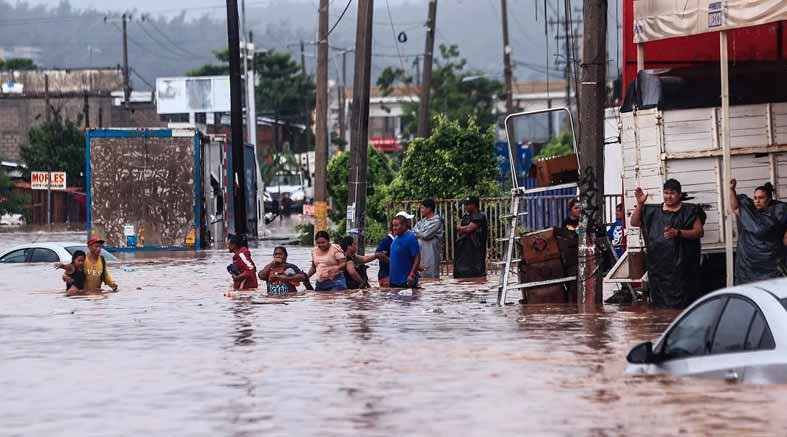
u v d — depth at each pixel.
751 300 19.48
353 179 62.16
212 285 52.91
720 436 16.86
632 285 40.56
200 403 21.64
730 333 19.72
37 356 29.05
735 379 19.05
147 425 19.72
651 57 51.84
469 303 41.34
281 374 24.83
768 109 38.22
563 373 23.64
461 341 29.73
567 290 40.81
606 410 19.36
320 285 46.91
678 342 21.11
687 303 37.72
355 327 33.81
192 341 31.41
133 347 30.42
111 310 41.12
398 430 18.61
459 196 76.62
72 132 182.88
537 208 58.91
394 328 33.31
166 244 88.12
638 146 39.19
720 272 39.06
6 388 24.00
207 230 91.25
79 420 20.31
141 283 54.47
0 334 34.09
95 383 24.36
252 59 156.75
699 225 37.53
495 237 64.69
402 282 47.72
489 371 24.28
